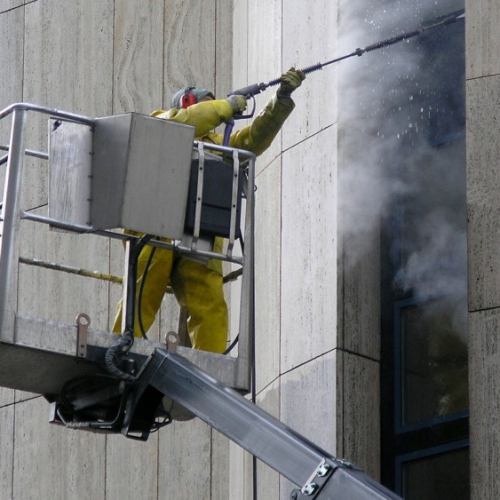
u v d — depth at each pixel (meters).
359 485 15.88
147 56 29.41
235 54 28.20
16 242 18.22
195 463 26.66
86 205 18.81
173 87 28.88
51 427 29.27
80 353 18.41
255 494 20.39
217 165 19.53
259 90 20.91
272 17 25.47
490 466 19.61
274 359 23.62
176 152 18.89
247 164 20.30
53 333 18.31
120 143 18.67
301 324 22.77
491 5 20.91
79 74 30.23
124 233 20.09
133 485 27.47
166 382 18.42
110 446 28.12
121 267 28.64
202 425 26.78
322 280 22.36
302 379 22.47
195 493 26.45
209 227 19.36
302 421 22.27
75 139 19.02
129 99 29.28
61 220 18.70
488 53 20.78
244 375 19.39
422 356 22.00
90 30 30.38
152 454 27.36
